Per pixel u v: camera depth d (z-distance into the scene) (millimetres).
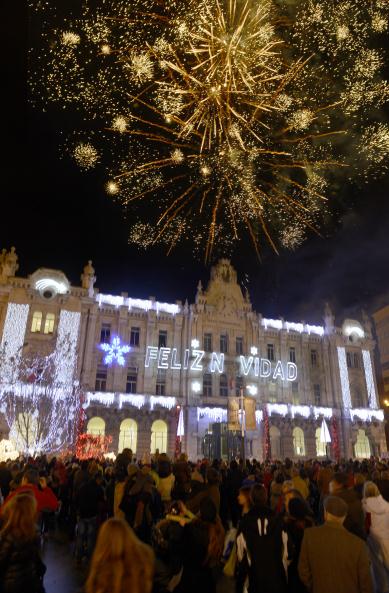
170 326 55406
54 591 10953
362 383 63000
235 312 59062
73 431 45312
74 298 50812
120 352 51375
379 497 9945
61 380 46781
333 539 6039
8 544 5598
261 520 7289
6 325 47281
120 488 12359
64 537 17391
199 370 53875
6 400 44094
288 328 61906
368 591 5691
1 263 51031
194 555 6762
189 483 11945
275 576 6781
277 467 21891
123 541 4168
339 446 57531
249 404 41812
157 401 50469
